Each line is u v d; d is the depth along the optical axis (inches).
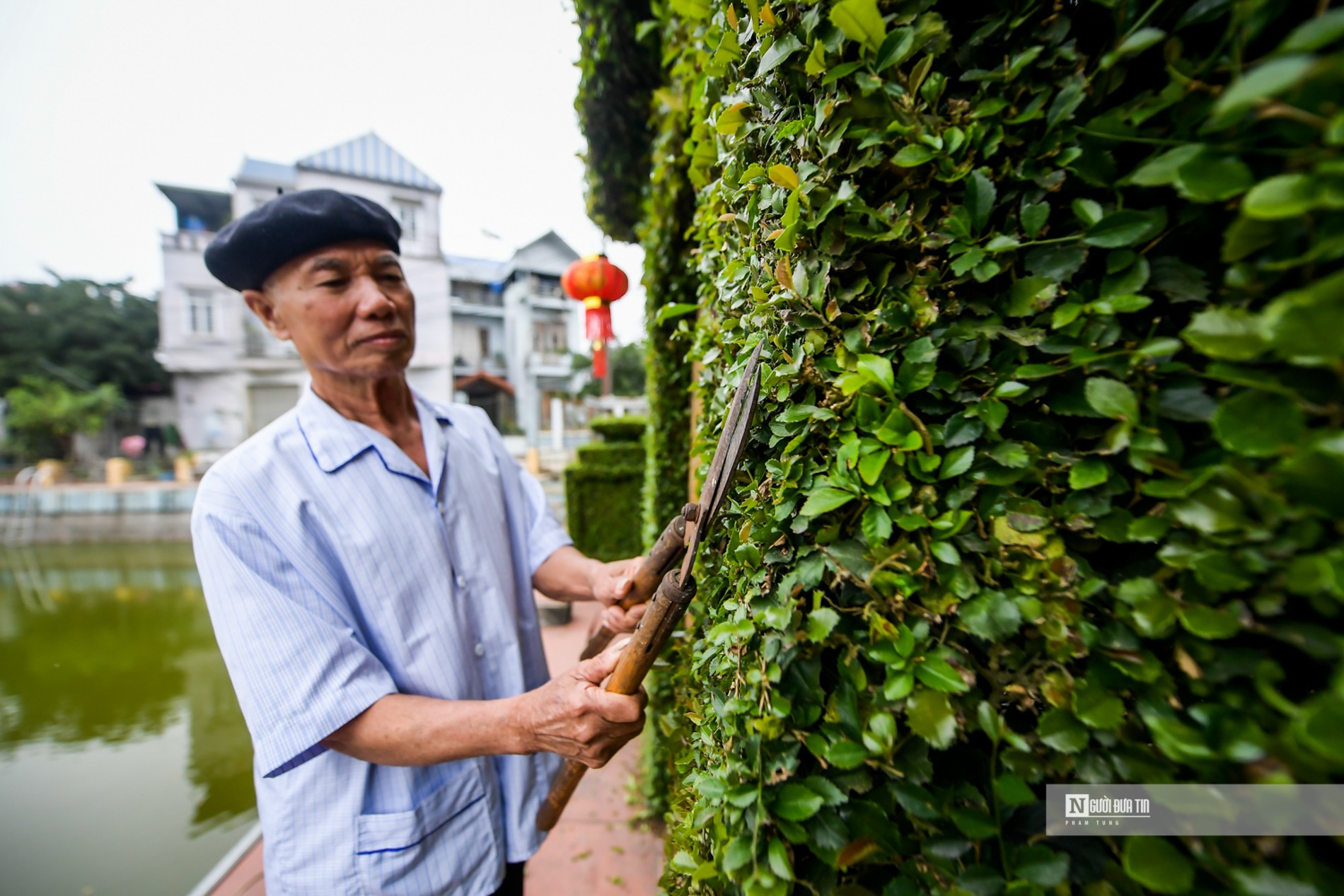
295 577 36.7
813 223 19.2
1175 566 14.1
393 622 39.8
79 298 850.8
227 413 704.4
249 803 118.2
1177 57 13.9
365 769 37.6
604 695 29.3
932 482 17.9
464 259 916.0
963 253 17.3
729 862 17.2
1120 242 15.0
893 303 18.3
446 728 33.3
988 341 17.6
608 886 70.2
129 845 105.7
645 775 85.1
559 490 484.1
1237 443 12.5
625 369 1055.6
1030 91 16.8
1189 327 12.9
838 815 17.6
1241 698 13.7
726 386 26.0
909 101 17.6
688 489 82.9
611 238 126.0
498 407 832.9
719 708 22.2
